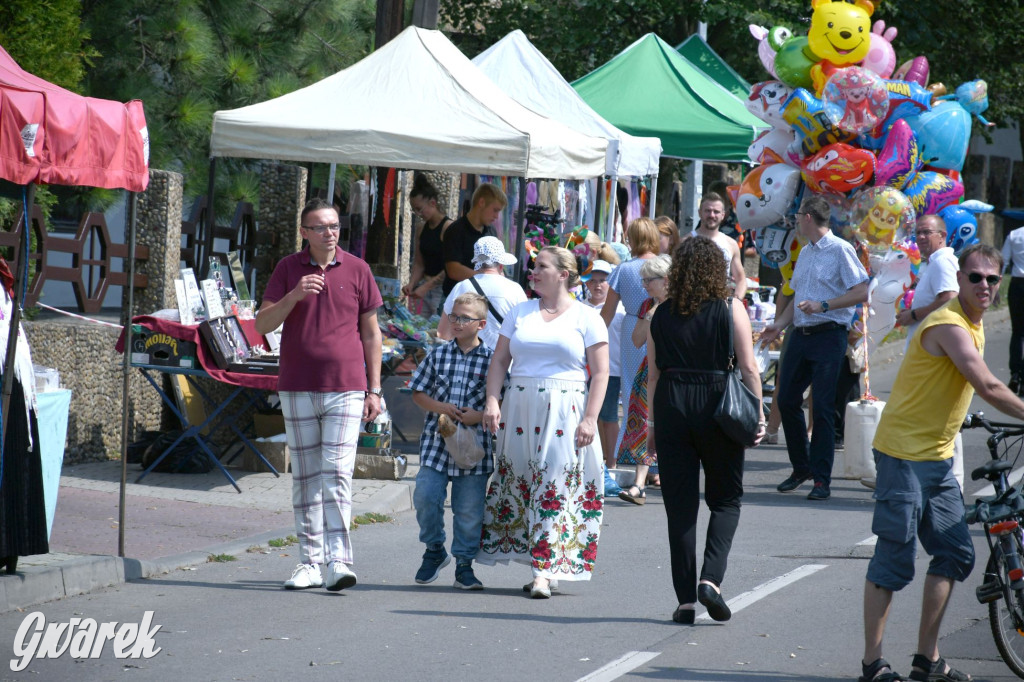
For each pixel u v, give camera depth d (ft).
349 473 41.75
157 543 46.65
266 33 108.88
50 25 67.51
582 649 35.50
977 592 33.22
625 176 89.61
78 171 38.14
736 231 101.65
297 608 39.45
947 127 70.18
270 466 60.34
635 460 59.21
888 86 69.77
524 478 41.34
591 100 98.58
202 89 103.30
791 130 71.61
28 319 63.05
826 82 68.80
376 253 88.79
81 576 40.73
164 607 39.14
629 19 136.05
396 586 42.75
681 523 38.40
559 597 41.65
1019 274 95.25
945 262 61.57
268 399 64.80
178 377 59.72
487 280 52.85
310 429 41.68
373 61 69.41
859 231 66.74
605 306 59.11
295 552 47.14
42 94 36.50
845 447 63.72
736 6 123.13
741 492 38.55
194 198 100.27
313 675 32.65
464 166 63.72
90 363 62.03
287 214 78.18
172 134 101.40
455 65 71.05
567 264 40.63
